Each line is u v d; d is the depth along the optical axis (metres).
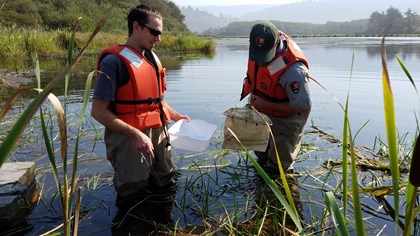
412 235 2.32
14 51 12.29
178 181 3.17
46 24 29.66
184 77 8.66
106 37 19.44
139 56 2.81
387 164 3.45
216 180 3.18
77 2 32.69
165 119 3.03
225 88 7.08
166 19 48.62
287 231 2.39
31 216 2.53
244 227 2.45
